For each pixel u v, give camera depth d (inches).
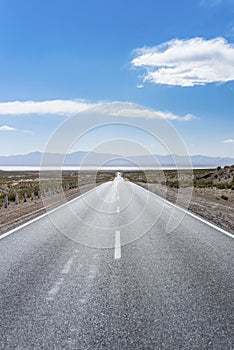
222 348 147.6
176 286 225.3
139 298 204.5
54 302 199.3
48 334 160.7
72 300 202.4
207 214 607.8
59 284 231.8
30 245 359.3
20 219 569.0
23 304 196.4
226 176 2160.4
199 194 1133.7
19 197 1173.1
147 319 175.5
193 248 340.2
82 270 265.4
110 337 157.2
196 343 151.6
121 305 194.2
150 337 156.9
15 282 236.2
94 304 195.9
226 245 352.8
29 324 171.0
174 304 194.7
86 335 159.3
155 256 308.8
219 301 198.7
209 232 430.9
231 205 785.6
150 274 253.1
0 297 207.8
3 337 158.1
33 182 2427.4
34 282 236.1
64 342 153.2
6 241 381.1
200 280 237.3
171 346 149.0
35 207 775.1
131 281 237.3
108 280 239.9
